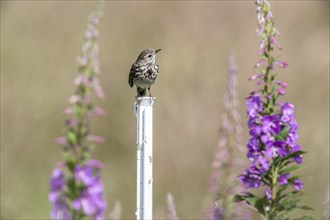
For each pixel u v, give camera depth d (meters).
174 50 21.17
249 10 23.19
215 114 17.92
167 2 23.17
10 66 19.94
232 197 5.58
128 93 19.94
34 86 19.39
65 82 19.47
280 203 7.39
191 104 18.61
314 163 16.92
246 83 19.78
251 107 7.46
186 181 16.77
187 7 23.14
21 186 15.73
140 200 7.97
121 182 17.52
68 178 5.12
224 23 22.69
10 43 20.56
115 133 19.27
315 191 15.28
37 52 20.55
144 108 8.01
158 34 22.11
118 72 20.47
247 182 7.43
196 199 16.03
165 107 18.66
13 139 17.55
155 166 17.52
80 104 5.05
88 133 5.07
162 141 17.86
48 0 22.38
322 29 23.59
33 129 18.14
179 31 22.23
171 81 19.72
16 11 22.02
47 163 17.41
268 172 7.44
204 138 17.69
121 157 18.86
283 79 21.02
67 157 5.09
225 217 5.57
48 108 18.64
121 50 21.33
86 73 5.07
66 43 21.17
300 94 20.58
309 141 18.25
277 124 7.31
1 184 15.74
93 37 5.12
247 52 20.95
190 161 17.16
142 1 23.03
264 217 7.29
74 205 5.06
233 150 5.42
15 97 18.86
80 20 22.02
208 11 23.14
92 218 5.13
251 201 7.20
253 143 7.44
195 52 20.89
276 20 24.00
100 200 5.13
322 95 20.41
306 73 21.17
